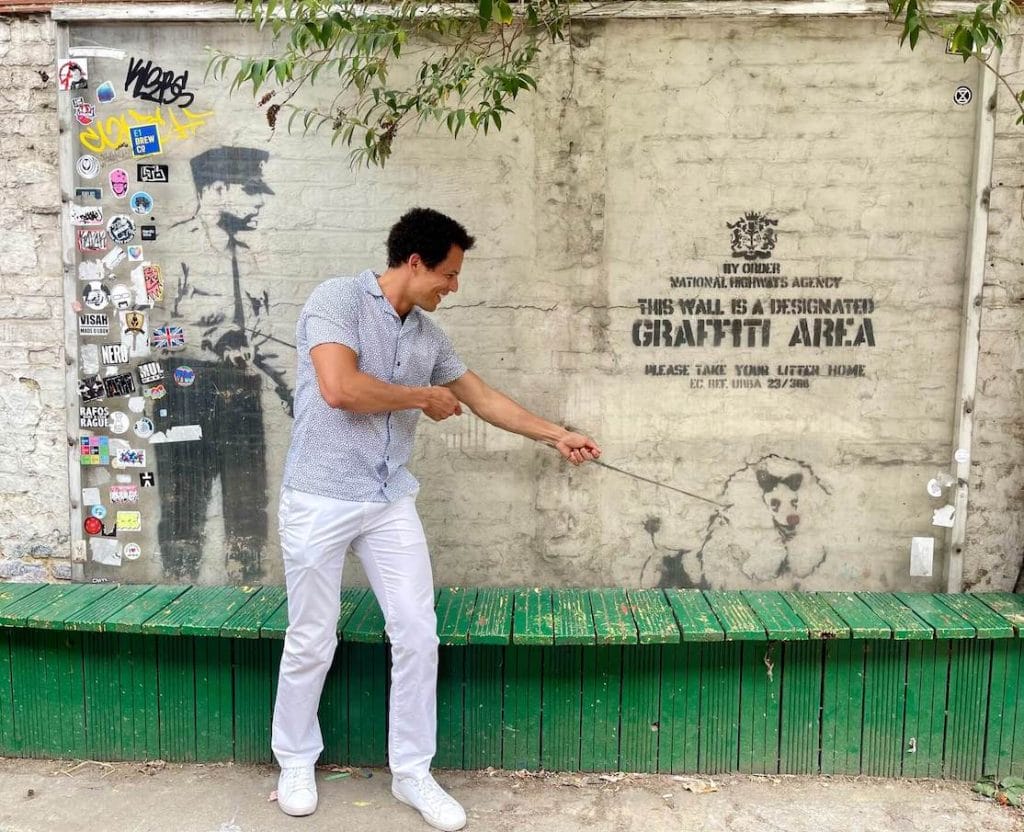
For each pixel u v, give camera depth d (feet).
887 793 9.81
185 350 11.00
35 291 10.93
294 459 8.91
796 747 10.09
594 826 9.25
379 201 10.72
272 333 10.94
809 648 9.91
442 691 10.07
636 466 11.02
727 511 11.05
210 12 10.36
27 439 11.16
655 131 10.54
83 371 11.02
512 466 11.08
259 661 10.11
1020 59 10.16
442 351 9.43
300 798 9.28
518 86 9.34
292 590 8.95
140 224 10.81
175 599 10.56
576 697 10.05
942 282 10.63
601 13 10.28
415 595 8.98
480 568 11.24
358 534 8.91
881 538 11.01
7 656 10.32
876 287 10.67
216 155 10.71
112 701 10.31
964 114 10.36
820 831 9.18
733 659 9.95
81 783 9.96
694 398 10.91
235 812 9.41
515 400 10.95
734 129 10.51
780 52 10.38
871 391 10.82
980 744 9.96
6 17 10.55
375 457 8.82
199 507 11.21
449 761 10.19
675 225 10.67
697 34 10.39
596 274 10.77
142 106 10.66
